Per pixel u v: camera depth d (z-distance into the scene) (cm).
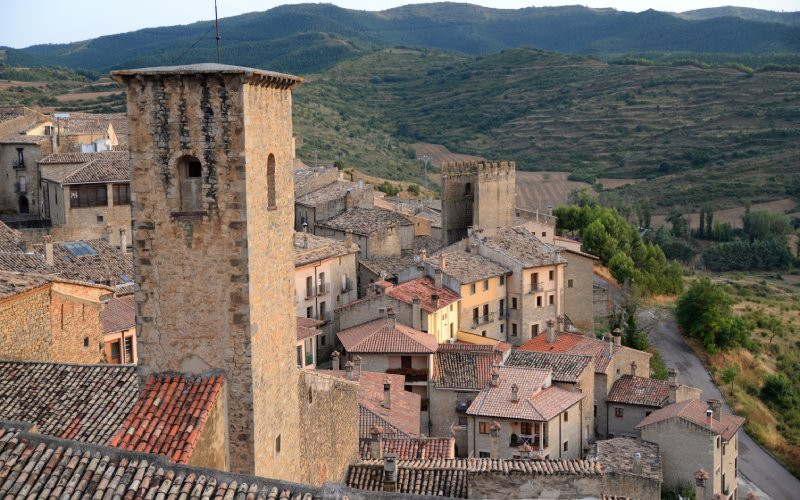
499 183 11988
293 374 3481
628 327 11056
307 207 11775
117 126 14175
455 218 11862
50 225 10344
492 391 7331
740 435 9400
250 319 3061
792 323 13388
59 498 2575
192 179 3078
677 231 19812
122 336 5856
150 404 3031
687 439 7050
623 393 8212
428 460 4462
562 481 3797
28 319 4134
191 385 3073
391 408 6212
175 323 3094
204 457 2975
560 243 12988
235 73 2936
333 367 7444
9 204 11594
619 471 6303
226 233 3027
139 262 3089
